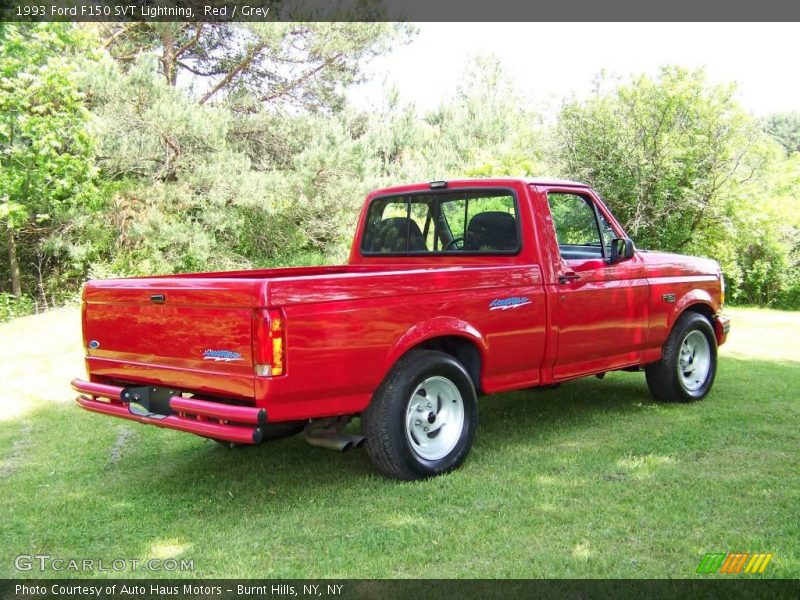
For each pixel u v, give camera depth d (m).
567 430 5.67
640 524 3.74
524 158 16.88
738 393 7.00
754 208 15.14
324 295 3.93
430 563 3.36
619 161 14.50
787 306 17.28
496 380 4.99
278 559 3.46
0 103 15.18
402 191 6.05
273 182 17.95
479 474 4.58
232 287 3.80
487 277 4.81
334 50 19.52
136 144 16.91
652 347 6.25
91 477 4.75
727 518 3.80
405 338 4.30
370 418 4.34
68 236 17.95
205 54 19.70
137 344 4.34
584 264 5.51
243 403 4.03
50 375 8.33
